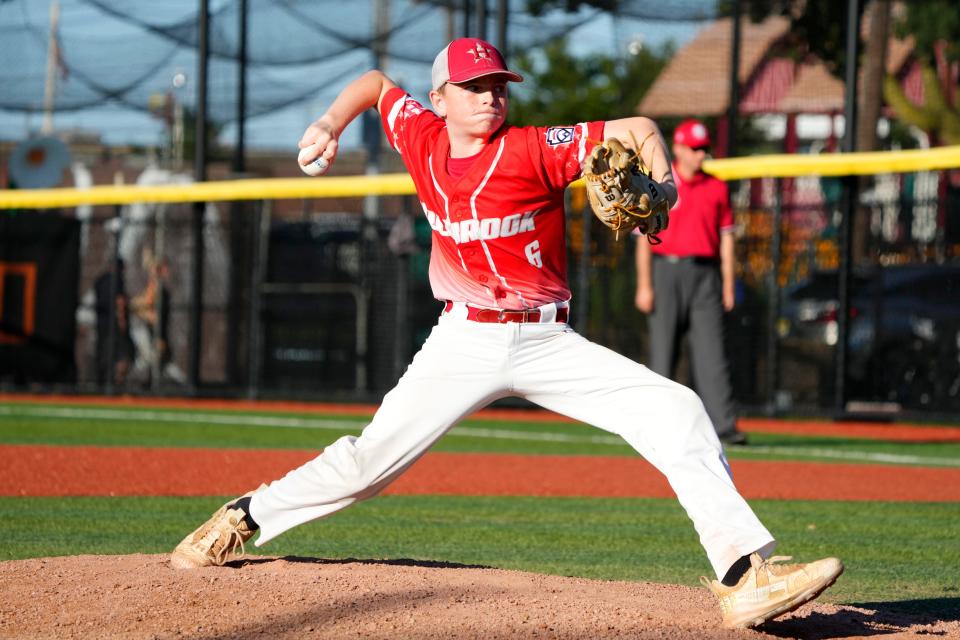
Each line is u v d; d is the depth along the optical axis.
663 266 32.25
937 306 44.59
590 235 45.12
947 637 12.41
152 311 52.34
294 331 51.22
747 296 47.19
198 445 32.91
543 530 20.00
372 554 17.42
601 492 24.94
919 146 77.06
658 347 32.50
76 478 25.48
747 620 11.71
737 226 47.53
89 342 51.62
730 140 48.94
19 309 51.47
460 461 29.98
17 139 58.06
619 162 10.85
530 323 12.34
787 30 52.09
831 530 20.39
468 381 12.48
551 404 12.62
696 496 11.84
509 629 11.41
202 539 13.84
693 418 12.05
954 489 25.75
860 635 12.34
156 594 12.50
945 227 46.81
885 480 27.00
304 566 14.09
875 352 45.28
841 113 53.56
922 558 17.91
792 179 54.28
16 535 18.56
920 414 42.56
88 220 51.12
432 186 12.34
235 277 51.84
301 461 28.75
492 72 11.72
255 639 11.18
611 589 13.74
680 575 16.20
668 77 53.69
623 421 12.23
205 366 53.19
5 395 51.81
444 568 14.39
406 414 12.66
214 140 64.31
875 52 62.44
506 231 12.01
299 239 51.69
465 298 12.43
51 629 11.54
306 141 12.83
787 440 36.91
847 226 41.19
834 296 46.56
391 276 50.19
